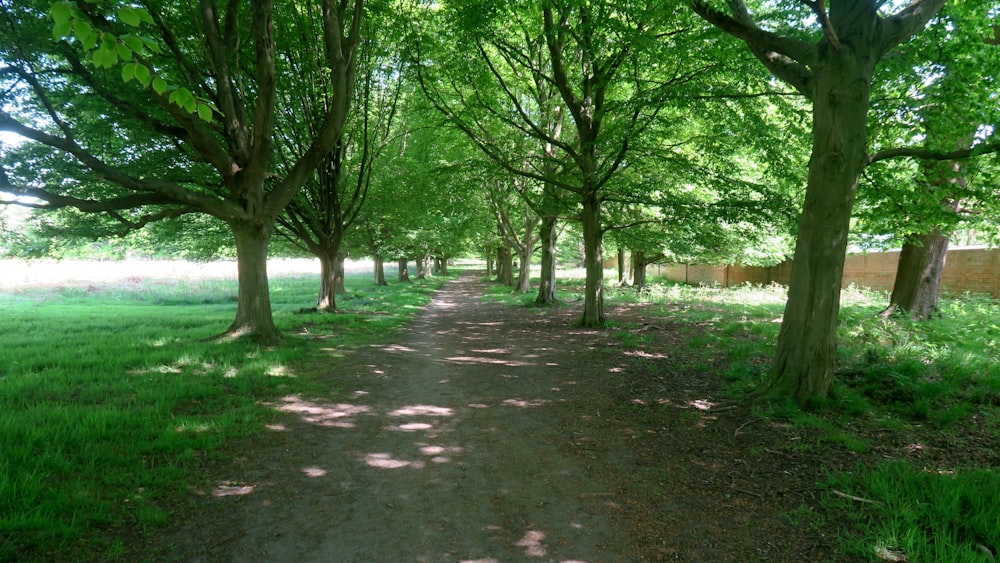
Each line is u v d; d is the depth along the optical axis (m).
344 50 10.39
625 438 5.11
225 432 5.04
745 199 10.70
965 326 9.59
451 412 6.15
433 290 31.56
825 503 3.51
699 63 9.72
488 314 18.28
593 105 12.55
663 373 7.71
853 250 16.03
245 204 9.79
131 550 3.01
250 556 3.04
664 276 36.50
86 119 10.34
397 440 5.16
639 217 16.67
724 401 6.07
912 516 3.15
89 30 2.68
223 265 39.66
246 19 11.15
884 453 4.27
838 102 5.42
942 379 6.17
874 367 6.36
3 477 3.37
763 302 16.47
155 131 9.62
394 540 3.27
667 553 3.09
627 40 8.54
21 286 24.88
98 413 4.93
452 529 3.42
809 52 5.75
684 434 5.11
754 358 8.04
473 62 12.34
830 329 5.66
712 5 6.29
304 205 14.59
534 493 3.96
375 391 7.14
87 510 3.32
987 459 4.03
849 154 5.44
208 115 3.23
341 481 4.15
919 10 5.54
